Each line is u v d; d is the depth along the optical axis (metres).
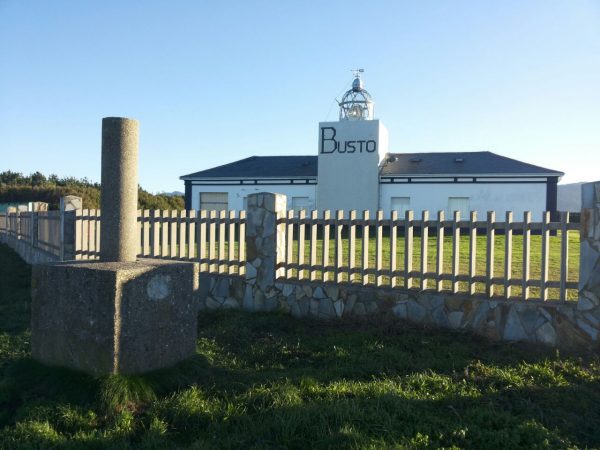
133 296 4.41
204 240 8.29
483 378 4.79
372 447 3.31
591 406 4.24
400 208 24.39
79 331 4.46
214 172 27.78
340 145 24.67
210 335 6.42
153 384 4.38
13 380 4.57
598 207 5.51
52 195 33.06
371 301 6.75
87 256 10.42
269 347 5.90
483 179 23.30
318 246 13.26
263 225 7.56
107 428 3.82
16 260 15.89
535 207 22.66
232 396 4.29
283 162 28.77
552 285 5.81
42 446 3.53
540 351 5.54
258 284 7.58
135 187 5.03
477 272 9.16
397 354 5.43
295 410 3.84
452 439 3.59
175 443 3.66
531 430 3.65
